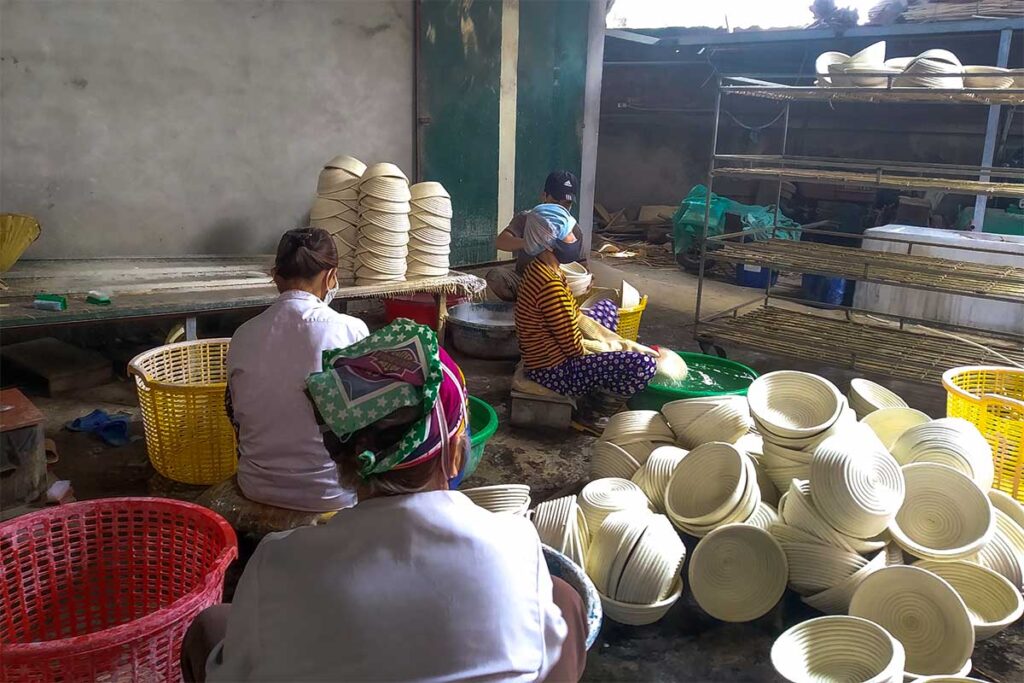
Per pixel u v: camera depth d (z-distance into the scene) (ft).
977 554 7.86
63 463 10.73
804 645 6.51
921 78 14.78
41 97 13.62
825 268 15.92
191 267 14.49
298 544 3.31
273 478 7.95
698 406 9.71
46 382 13.42
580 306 15.14
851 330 16.83
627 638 7.61
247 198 16.53
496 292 17.37
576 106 23.29
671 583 7.63
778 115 31.86
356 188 14.10
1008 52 23.82
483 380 14.78
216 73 15.56
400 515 3.28
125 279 13.01
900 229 19.98
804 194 29.55
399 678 3.14
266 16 15.99
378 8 17.70
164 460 9.89
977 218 22.84
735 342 15.85
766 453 8.95
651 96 35.40
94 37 13.96
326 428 3.57
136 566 6.89
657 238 32.35
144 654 5.16
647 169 36.06
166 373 10.71
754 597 7.79
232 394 7.98
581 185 24.08
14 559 6.31
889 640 6.25
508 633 3.22
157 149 15.10
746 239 26.63
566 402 12.36
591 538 8.09
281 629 3.20
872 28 26.45
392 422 3.41
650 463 9.11
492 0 19.92
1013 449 9.36
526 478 10.97
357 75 17.70
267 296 12.40
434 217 14.73
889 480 7.70
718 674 7.15
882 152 29.96
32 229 12.29
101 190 14.60
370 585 3.18
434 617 3.17
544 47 21.81
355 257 14.40
